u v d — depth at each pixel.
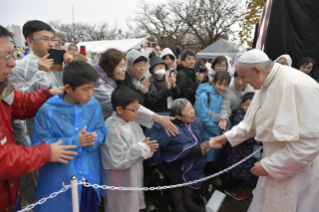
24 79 2.17
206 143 2.25
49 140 1.53
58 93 1.65
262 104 1.73
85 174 1.62
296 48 3.53
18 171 1.25
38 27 2.17
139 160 1.82
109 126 1.89
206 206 2.37
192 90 3.28
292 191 1.68
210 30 17.17
